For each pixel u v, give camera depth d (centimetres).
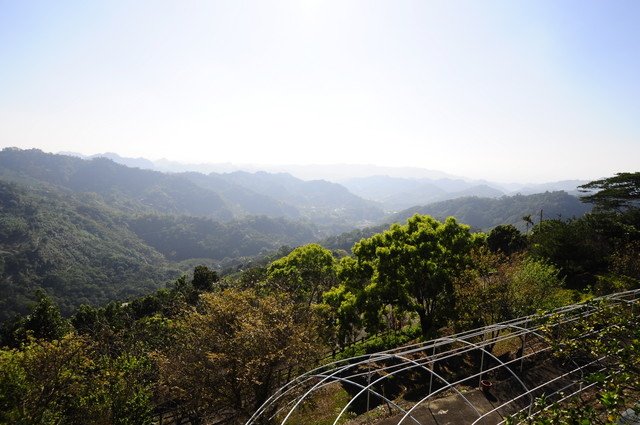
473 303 1845
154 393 1930
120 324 3183
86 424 1491
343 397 1883
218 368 1568
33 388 1378
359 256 2530
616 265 2542
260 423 1342
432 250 2222
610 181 3906
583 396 1330
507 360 1797
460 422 1348
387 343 2380
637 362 724
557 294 2162
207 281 4619
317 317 2102
